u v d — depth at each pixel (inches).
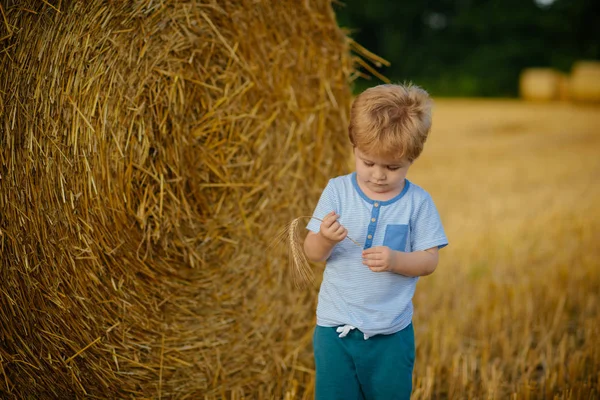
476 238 206.7
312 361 131.3
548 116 534.0
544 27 932.0
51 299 98.2
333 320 88.1
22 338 100.6
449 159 358.6
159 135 109.9
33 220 96.3
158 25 105.0
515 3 944.9
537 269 179.2
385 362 87.5
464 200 262.7
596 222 225.3
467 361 131.8
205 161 121.3
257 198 128.9
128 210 102.9
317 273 135.5
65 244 96.9
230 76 122.1
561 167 334.6
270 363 126.4
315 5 130.6
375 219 86.4
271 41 126.7
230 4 118.5
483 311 149.9
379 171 82.2
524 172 322.0
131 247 104.4
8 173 96.2
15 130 95.7
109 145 98.6
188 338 115.5
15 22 97.8
